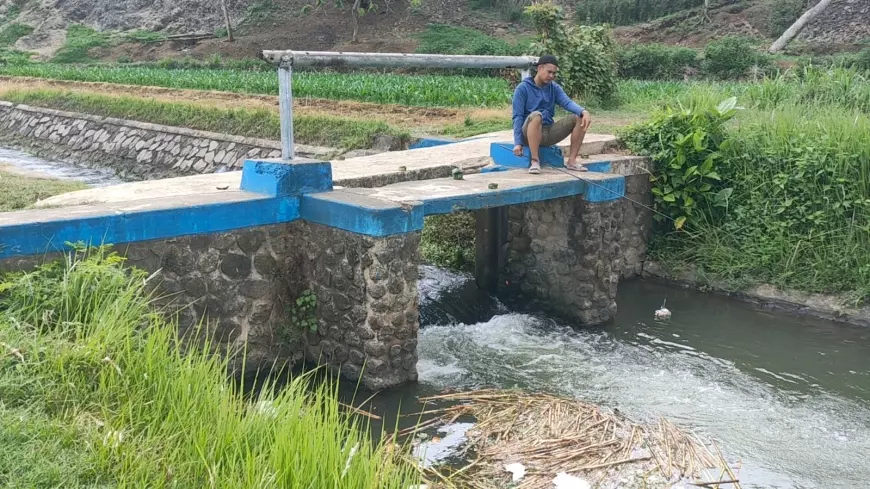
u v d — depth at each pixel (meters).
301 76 26.55
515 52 35.34
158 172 17.69
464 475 4.84
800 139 9.02
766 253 8.79
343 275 6.24
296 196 6.52
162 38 45.88
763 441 5.48
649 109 13.49
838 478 4.98
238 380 6.31
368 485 3.61
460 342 7.43
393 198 6.40
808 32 33.09
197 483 3.54
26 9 53.00
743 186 9.15
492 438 5.36
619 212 8.15
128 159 18.80
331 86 21.03
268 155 15.54
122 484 3.32
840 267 8.30
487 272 8.90
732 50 26.88
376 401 6.00
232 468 3.46
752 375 6.73
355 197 6.43
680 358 7.11
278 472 3.51
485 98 17.42
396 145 13.03
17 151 22.03
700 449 5.29
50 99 24.03
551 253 8.23
